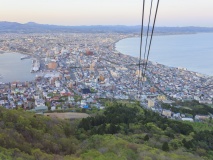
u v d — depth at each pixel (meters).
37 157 42.06
